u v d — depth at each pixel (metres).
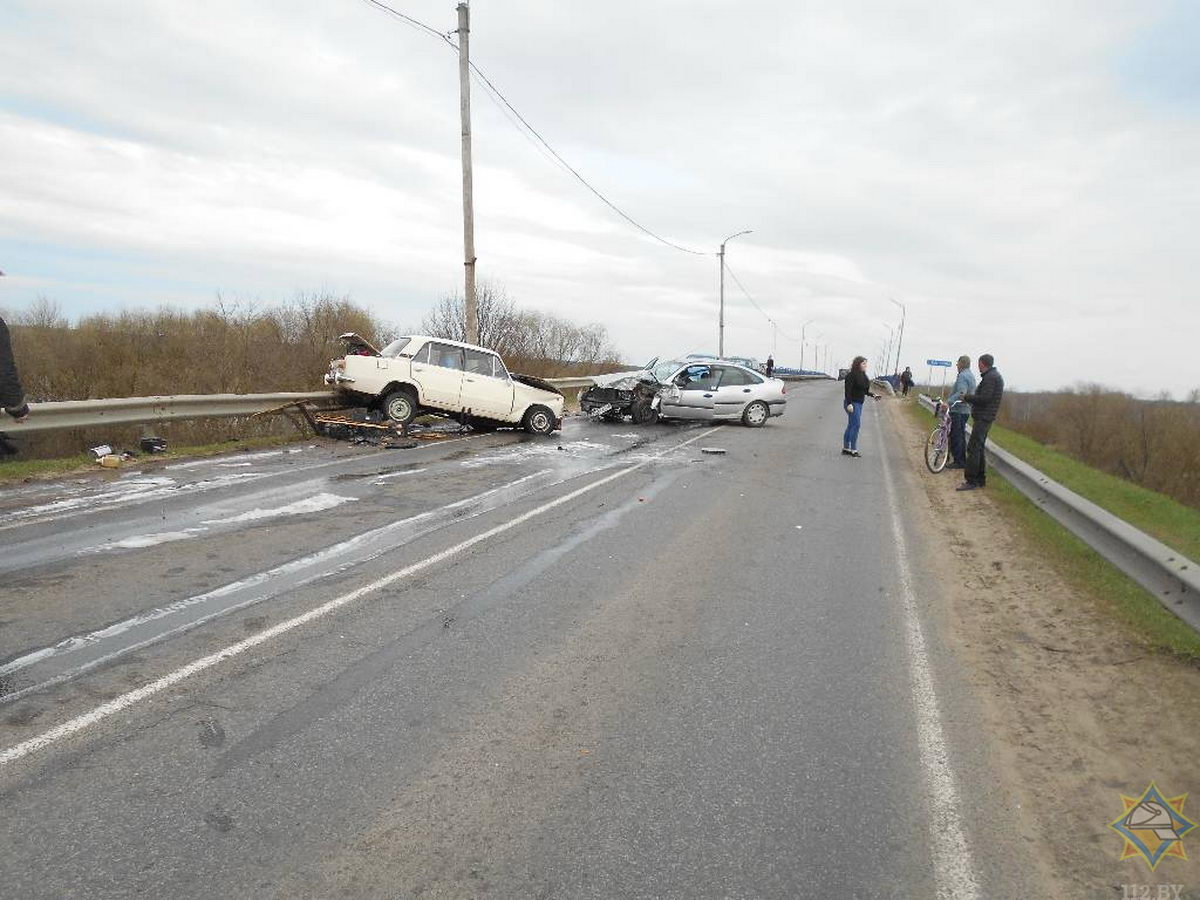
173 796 2.84
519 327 26.44
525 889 2.48
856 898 2.53
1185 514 10.72
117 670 3.83
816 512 8.87
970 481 10.91
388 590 5.25
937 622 5.26
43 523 6.67
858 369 14.01
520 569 5.91
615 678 4.08
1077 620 5.34
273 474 9.51
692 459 12.61
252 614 4.68
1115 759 3.50
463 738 3.38
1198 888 2.66
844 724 3.71
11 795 2.79
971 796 3.16
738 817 2.92
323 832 2.70
